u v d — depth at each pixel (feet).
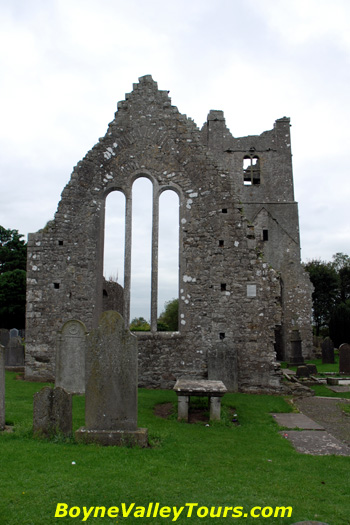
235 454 21.65
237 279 44.34
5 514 13.56
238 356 43.14
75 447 20.10
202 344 43.70
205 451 21.62
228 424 28.84
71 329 36.40
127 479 16.63
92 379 21.68
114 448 20.17
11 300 125.08
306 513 14.53
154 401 35.29
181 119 48.08
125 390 21.61
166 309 136.87
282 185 113.19
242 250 44.75
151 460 19.04
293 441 25.48
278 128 116.67
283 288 104.78
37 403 21.59
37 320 44.86
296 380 52.54
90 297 45.16
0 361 23.00
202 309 44.27
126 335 21.86
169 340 44.16
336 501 15.84
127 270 45.68
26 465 17.56
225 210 45.60
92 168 47.44
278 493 16.39
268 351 42.96
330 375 58.75
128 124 48.42
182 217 46.32
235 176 114.62
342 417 33.47
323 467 20.03
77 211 46.62
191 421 29.53
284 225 109.09
